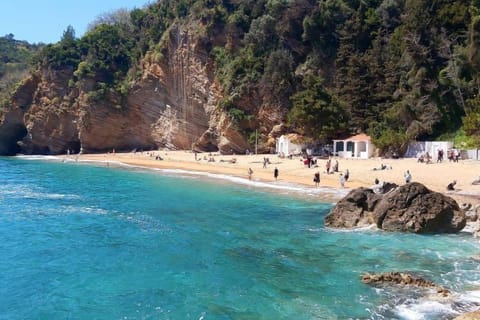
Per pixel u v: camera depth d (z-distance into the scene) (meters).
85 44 111.50
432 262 17.11
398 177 41.53
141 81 99.94
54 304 13.48
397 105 66.19
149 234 22.81
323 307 12.75
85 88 103.81
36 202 34.34
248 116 79.88
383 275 14.82
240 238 21.75
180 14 100.12
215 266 17.05
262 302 13.27
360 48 78.69
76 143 108.75
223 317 12.24
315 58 81.25
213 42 90.69
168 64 96.06
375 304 12.80
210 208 31.14
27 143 111.62
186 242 21.02
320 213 29.00
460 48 63.09
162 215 28.45
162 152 93.00
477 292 13.66
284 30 83.44
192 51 91.69
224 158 73.50
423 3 67.75
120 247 20.14
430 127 61.72
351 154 64.00
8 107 112.12
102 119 101.19
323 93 70.81
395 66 70.19
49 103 107.69
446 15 66.75
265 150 77.88
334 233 22.69
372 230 23.06
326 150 67.75
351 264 17.03
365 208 24.55
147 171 63.88
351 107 72.38
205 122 90.56
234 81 82.62
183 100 93.62
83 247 20.23
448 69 63.38
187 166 68.12
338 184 42.03
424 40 67.12
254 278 15.51
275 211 29.81
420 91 63.94
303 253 18.75
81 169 68.50
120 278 15.76
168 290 14.45
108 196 37.84
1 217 27.86
